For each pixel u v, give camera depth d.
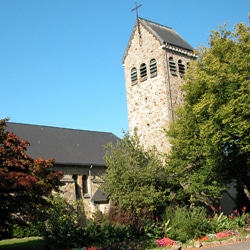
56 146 36.28
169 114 33.69
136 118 36.50
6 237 20.70
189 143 27.00
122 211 26.12
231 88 22.53
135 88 37.16
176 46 36.16
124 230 18.70
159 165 27.22
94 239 17.75
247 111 21.58
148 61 36.28
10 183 15.31
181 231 19.62
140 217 25.12
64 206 31.53
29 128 37.06
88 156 37.19
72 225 18.06
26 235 28.38
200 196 28.48
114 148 27.83
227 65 22.95
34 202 16.97
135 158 26.58
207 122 23.42
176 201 28.50
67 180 33.88
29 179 15.07
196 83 26.03
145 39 36.88
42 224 19.02
